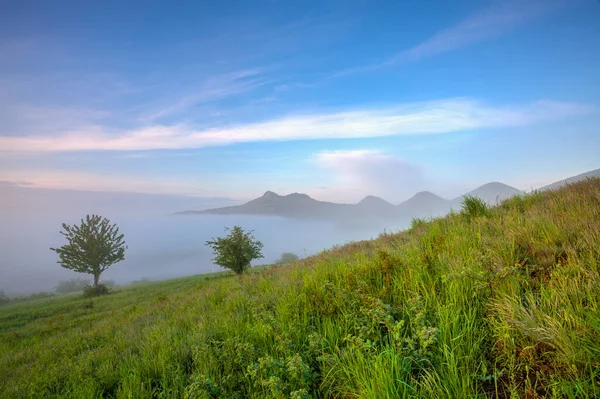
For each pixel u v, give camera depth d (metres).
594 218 4.81
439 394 2.31
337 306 4.49
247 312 6.22
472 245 5.20
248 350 3.91
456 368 2.39
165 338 6.01
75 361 6.79
